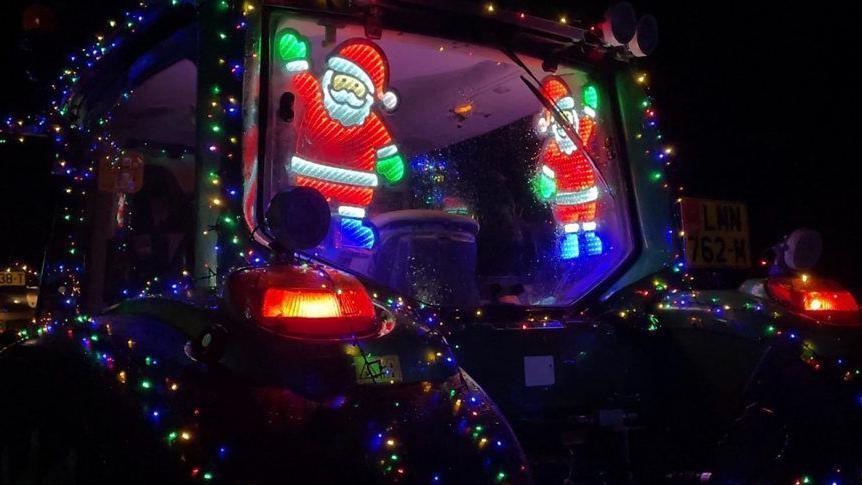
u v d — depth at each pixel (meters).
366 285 2.96
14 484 3.12
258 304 2.23
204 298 2.54
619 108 3.87
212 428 2.15
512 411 3.09
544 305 3.45
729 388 3.53
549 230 3.97
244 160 2.59
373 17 3.06
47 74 4.26
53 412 2.81
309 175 3.03
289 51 2.98
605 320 3.48
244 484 2.12
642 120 3.90
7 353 3.31
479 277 3.97
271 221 2.33
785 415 3.44
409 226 3.39
